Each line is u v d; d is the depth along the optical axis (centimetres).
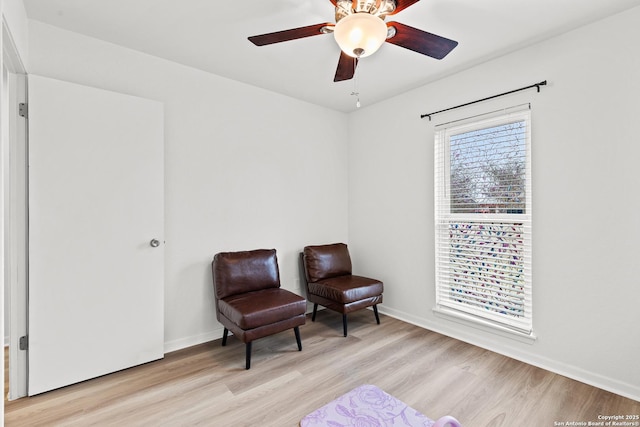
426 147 311
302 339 287
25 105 201
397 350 264
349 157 395
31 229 199
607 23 204
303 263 346
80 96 216
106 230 225
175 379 220
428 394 203
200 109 279
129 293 234
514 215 252
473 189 278
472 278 279
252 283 284
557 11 198
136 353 236
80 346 215
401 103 333
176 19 208
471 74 274
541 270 235
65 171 210
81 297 215
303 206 353
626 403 192
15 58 185
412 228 325
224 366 238
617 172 202
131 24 214
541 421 178
